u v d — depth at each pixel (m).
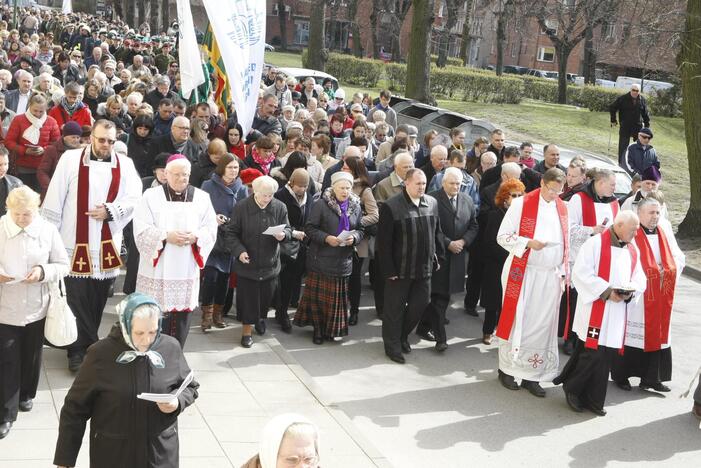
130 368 4.58
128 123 12.07
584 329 7.89
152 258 7.13
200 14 62.50
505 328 8.42
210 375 7.89
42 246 6.29
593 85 37.41
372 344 9.48
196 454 6.30
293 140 11.04
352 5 49.00
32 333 6.44
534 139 26.67
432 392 8.30
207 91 13.89
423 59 25.23
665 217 9.13
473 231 9.51
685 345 10.39
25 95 12.52
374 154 13.53
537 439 7.44
